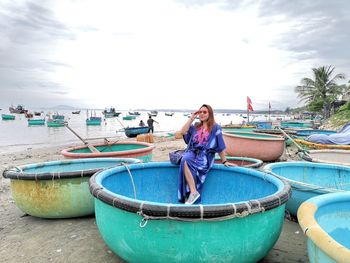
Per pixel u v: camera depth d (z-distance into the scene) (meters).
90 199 4.47
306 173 5.31
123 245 2.82
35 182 4.33
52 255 3.58
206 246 2.58
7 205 5.78
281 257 3.44
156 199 4.61
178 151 4.55
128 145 8.77
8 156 15.25
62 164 5.75
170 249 2.61
